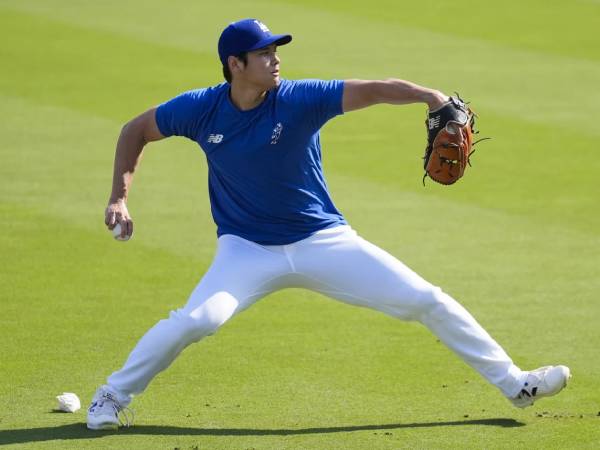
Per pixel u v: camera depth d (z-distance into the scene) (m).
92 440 21.17
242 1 76.19
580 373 25.42
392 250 35.91
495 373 21.94
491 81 58.66
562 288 32.19
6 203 40.62
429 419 22.44
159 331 21.39
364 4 75.50
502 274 33.53
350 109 21.06
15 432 21.62
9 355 26.69
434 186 43.19
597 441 20.97
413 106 55.69
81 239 36.88
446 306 21.75
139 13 72.88
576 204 40.84
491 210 40.25
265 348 27.33
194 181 43.91
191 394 24.11
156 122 21.92
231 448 20.73
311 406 23.30
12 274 33.38
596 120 52.19
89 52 63.84
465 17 72.31
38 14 72.19
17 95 55.84
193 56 63.16
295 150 21.27
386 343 27.73
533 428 21.80
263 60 20.59
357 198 41.59
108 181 43.56
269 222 21.86
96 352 26.95
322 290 22.25
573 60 62.97
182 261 34.84
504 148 48.09
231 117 21.19
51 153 47.09
